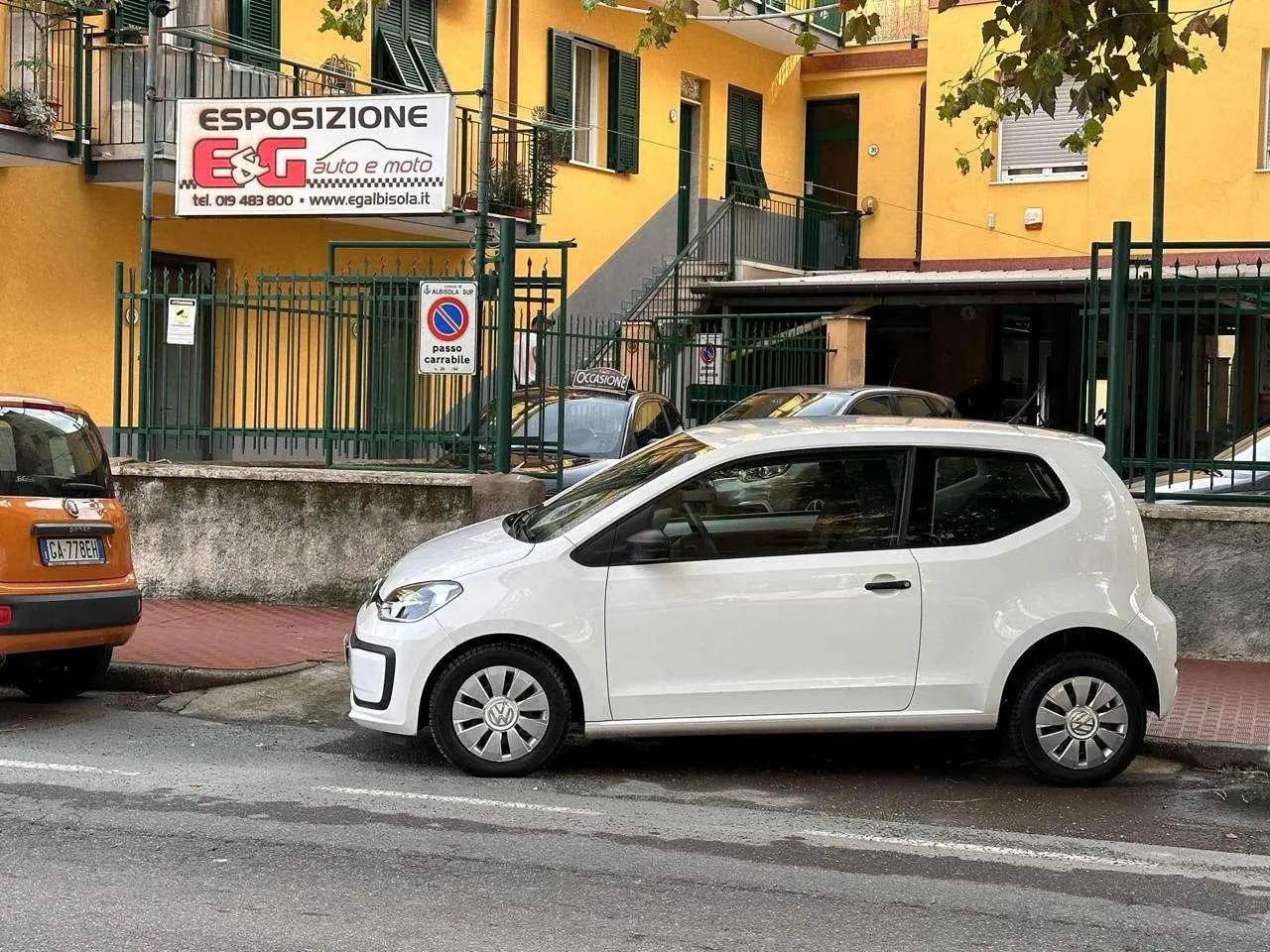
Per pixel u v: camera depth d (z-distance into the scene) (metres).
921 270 24.95
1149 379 10.30
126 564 8.55
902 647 6.88
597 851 5.86
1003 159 24.28
